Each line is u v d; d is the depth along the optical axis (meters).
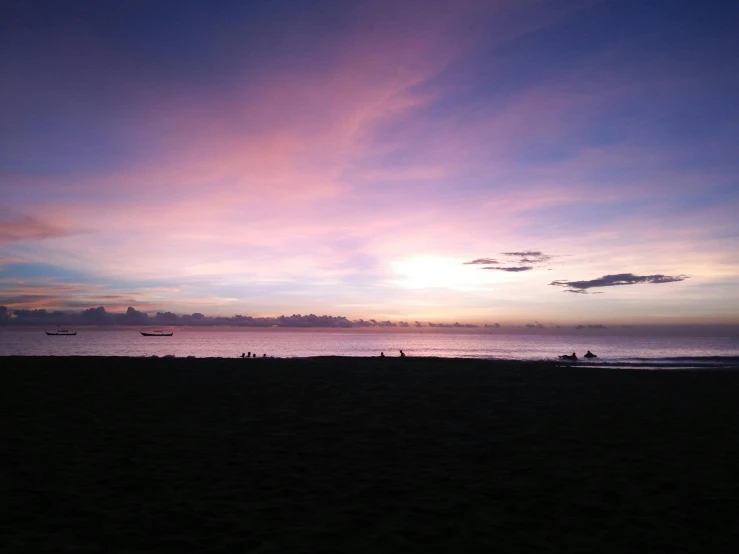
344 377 12.77
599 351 50.03
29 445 6.24
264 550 3.64
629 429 7.55
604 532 4.05
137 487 4.90
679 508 4.55
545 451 6.33
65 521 4.09
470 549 3.72
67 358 16.64
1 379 11.16
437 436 7.04
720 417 8.50
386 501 4.64
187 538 3.81
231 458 5.89
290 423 7.73
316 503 4.57
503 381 12.69
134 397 9.57
